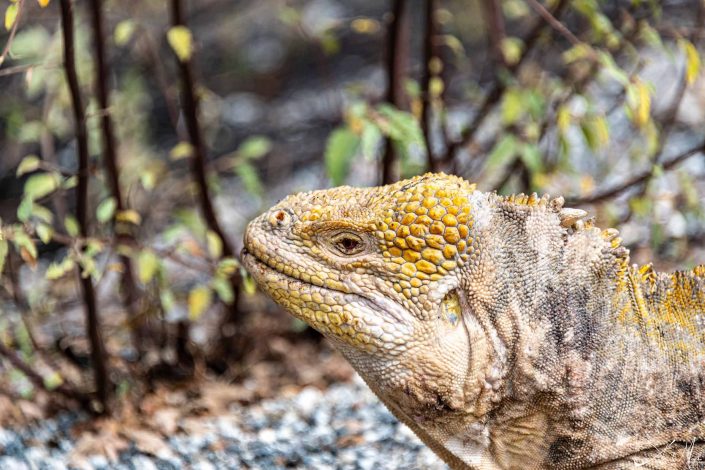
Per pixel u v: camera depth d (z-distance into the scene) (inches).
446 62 496.4
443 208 187.2
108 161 303.7
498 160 317.7
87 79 380.8
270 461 276.4
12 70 256.2
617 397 189.8
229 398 322.3
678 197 348.5
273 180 557.6
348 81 649.6
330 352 359.9
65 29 261.3
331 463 273.1
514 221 191.6
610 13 459.2
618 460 191.2
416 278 186.5
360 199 194.2
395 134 291.6
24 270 436.1
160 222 440.1
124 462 275.9
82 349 338.6
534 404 189.0
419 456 272.7
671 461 190.9
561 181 390.6
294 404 316.5
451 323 189.5
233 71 677.9
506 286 189.8
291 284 191.3
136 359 335.6
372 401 313.4
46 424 299.3
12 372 305.9
